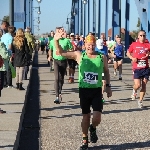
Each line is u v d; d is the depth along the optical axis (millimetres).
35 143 7809
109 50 22828
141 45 11875
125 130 8844
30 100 13391
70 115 10594
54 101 12414
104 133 8547
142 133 8578
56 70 12398
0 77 10328
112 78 21438
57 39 7129
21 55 13977
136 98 13695
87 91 7191
